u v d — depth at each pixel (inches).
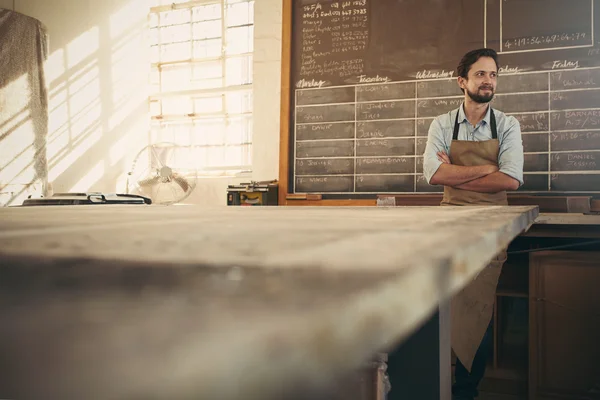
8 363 3.3
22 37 177.3
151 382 2.8
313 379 3.6
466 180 108.0
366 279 6.2
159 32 222.2
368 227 16.6
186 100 219.8
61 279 7.1
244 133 210.7
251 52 209.2
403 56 138.1
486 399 99.3
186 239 12.7
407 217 24.1
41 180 182.1
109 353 3.4
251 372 3.1
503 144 108.2
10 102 172.9
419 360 24.8
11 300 5.8
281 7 164.4
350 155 142.6
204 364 3.1
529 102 125.1
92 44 205.5
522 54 126.3
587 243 95.7
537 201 122.0
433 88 135.0
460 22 132.7
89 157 202.7
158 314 4.8
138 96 221.1
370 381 18.6
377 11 141.2
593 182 119.7
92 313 4.9
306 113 147.6
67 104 196.5
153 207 51.9
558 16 123.6
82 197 97.9
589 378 93.1
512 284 108.3
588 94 120.6
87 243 11.9
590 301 93.5
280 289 5.8
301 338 3.7
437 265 7.8
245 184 149.9
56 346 3.7
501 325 108.6
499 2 128.8
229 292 5.8
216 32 215.0
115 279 7.1
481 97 108.3
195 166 216.5
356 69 142.6
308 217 25.4
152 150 185.9
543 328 96.2
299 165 147.7
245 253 9.2
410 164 136.8
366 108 141.4
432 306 7.4
